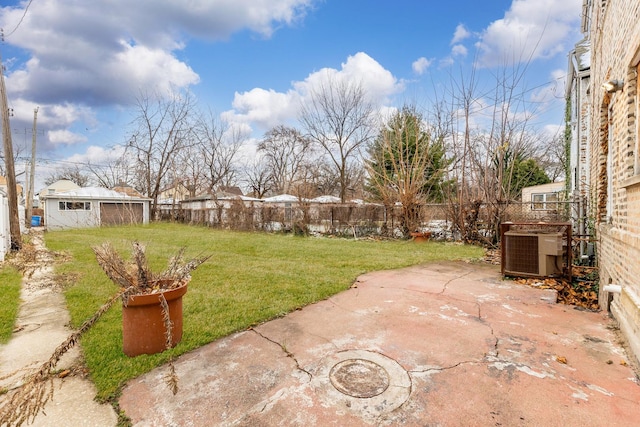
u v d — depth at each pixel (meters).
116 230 16.67
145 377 2.46
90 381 2.44
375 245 10.18
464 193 10.56
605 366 2.55
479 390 2.24
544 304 4.05
